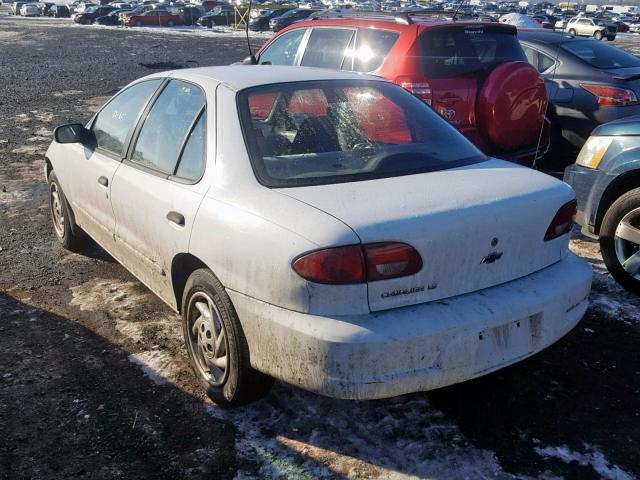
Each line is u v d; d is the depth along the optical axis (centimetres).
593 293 441
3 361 361
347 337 250
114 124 431
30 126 1126
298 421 306
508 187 297
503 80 589
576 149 765
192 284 319
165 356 366
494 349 274
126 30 4234
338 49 686
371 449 286
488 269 281
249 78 352
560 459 280
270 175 298
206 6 5809
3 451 288
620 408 317
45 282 471
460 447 287
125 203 382
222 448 288
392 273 257
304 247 255
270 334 270
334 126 331
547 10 5731
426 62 611
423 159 323
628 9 6900
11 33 3828
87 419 310
